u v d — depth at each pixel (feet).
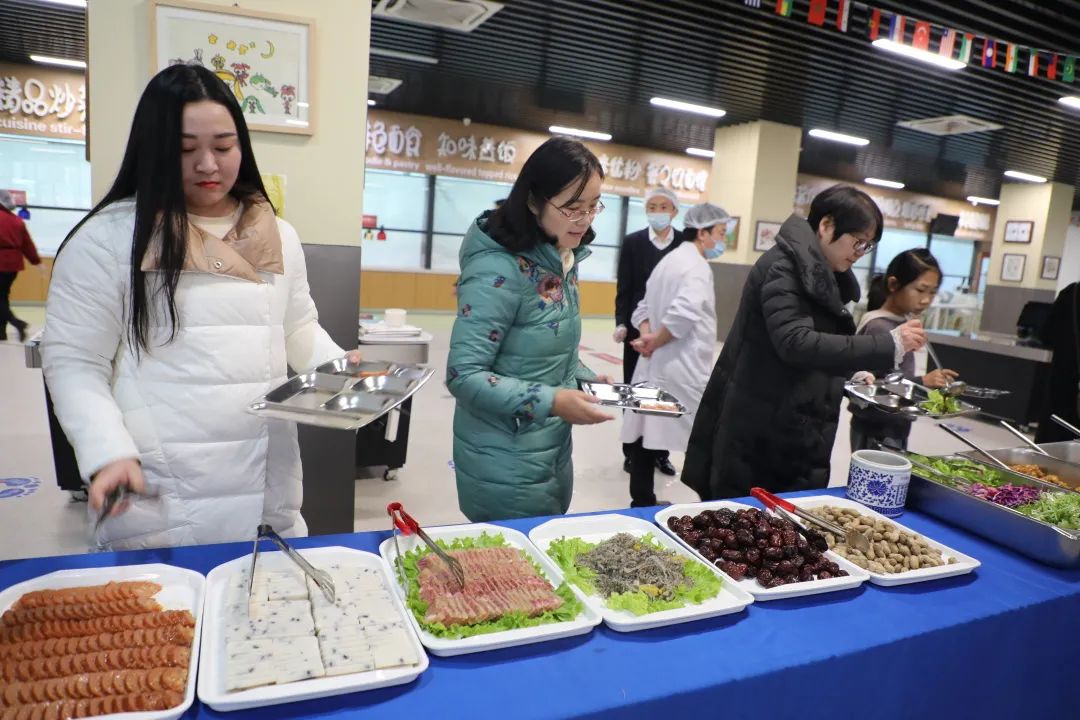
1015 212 39.45
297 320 4.87
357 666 2.99
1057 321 13.85
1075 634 4.57
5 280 19.90
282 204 7.95
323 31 7.77
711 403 7.36
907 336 5.86
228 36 7.30
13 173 27.17
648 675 3.20
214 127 3.65
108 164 7.20
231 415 4.18
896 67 19.33
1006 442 16.92
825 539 4.70
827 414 6.77
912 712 3.92
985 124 24.79
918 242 48.52
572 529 4.79
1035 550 4.86
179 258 3.73
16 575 3.64
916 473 5.73
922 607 4.08
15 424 13.39
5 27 20.62
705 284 10.50
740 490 6.92
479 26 18.33
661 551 4.43
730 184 29.32
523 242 4.64
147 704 2.73
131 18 7.04
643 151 37.06
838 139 29.91
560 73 22.72
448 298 35.53
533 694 3.01
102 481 3.45
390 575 3.91
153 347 3.96
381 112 31.76
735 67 20.44
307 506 8.92
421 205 34.78
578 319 5.27
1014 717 4.45
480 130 33.60
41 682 2.79
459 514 10.69
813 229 6.36
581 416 4.46
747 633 3.65
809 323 6.16
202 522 4.29
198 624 3.28
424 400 17.67
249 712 2.79
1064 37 16.37
